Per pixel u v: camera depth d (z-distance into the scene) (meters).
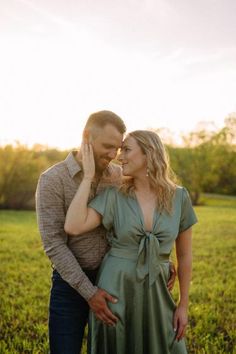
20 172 32.12
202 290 8.20
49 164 34.16
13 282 8.78
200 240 15.22
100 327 3.38
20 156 32.41
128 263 3.28
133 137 3.33
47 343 5.21
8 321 6.23
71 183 3.43
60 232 3.41
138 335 3.29
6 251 12.63
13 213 28.06
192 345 5.36
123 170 3.33
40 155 34.44
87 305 3.55
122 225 3.30
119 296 3.26
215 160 46.41
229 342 5.49
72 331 3.49
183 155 45.72
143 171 3.35
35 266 10.54
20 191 32.22
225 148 46.62
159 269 3.30
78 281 3.25
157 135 3.37
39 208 3.39
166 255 3.35
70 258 3.30
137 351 3.29
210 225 20.06
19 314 6.51
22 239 15.10
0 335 5.68
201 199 44.09
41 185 3.39
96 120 3.30
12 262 11.01
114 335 3.29
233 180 47.91
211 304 7.20
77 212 3.25
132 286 3.27
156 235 3.30
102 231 3.50
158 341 3.35
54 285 3.54
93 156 3.35
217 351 5.14
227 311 6.86
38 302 7.30
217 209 32.31
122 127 3.34
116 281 3.27
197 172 45.00
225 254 12.46
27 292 7.95
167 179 3.34
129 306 3.28
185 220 3.48
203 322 6.18
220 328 6.07
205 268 10.41
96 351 3.39
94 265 3.51
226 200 43.59
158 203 3.33
